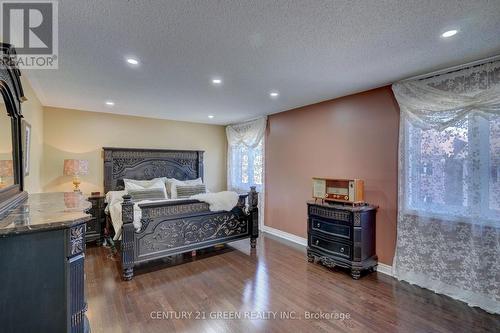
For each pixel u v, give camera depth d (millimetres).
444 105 2662
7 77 1854
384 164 3246
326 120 3988
